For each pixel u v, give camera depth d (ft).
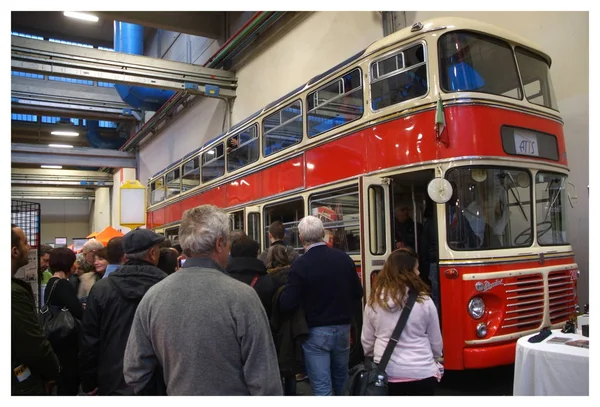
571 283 18.26
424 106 16.88
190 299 7.48
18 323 9.25
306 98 23.13
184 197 42.11
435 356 10.93
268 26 43.75
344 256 13.73
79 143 115.55
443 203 16.05
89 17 47.06
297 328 12.82
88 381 10.71
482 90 17.13
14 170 99.81
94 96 82.69
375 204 17.84
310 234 13.56
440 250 16.06
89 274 18.45
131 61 47.73
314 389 12.97
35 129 104.73
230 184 31.55
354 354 17.35
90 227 128.16
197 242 8.00
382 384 10.29
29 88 77.66
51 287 13.65
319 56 37.58
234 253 14.32
